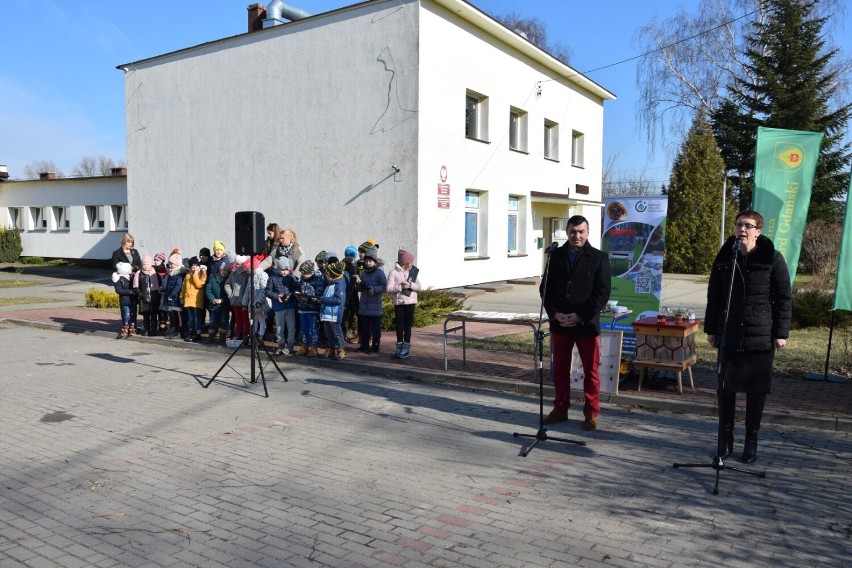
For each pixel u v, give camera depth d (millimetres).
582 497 4906
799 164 8180
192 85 21500
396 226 17344
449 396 8172
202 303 11883
